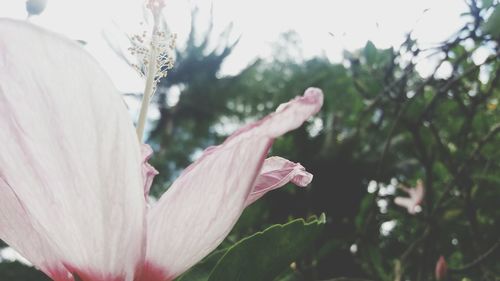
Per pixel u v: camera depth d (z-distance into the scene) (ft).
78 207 0.40
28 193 0.41
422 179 1.51
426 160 1.32
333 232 1.62
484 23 1.24
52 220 0.41
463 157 1.46
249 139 0.40
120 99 0.37
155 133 7.29
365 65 1.74
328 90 2.16
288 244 0.52
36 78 0.36
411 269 1.41
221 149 0.41
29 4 0.72
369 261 1.29
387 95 1.47
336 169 1.69
